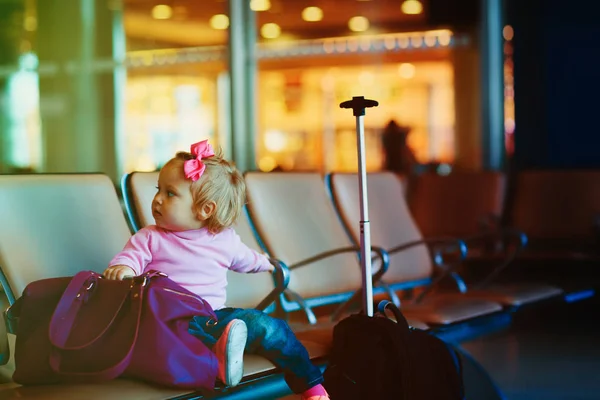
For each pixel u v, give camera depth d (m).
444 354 2.70
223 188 2.36
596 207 5.97
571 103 7.95
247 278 3.20
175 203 2.31
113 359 1.97
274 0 11.19
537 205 6.14
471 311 3.44
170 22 12.16
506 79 8.41
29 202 2.50
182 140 12.27
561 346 4.34
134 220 2.87
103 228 2.68
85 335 1.98
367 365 2.51
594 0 7.77
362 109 2.75
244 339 2.10
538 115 8.11
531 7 8.08
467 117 9.60
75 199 2.64
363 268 2.74
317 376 2.29
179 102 12.23
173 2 11.43
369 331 2.55
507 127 8.39
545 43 8.03
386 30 11.69
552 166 8.07
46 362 1.97
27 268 2.40
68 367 1.97
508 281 5.30
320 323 3.13
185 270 2.35
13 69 12.72
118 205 2.77
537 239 6.09
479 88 8.78
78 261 2.54
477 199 6.28
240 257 2.52
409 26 11.38
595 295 4.48
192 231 2.38
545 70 8.05
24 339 2.03
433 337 2.74
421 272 4.42
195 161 2.32
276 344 2.26
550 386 3.67
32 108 12.70
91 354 1.97
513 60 8.23
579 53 7.89
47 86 12.65
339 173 4.16
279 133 13.05
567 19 7.91
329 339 2.71
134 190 2.87
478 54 8.96
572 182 6.08
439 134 11.67
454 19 9.63
